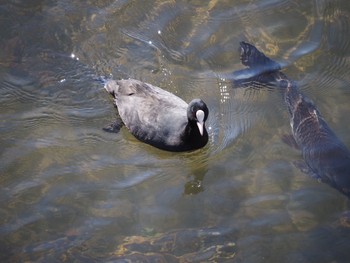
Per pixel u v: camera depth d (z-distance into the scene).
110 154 9.89
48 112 10.49
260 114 10.38
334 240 8.39
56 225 8.73
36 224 8.74
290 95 10.64
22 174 9.49
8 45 11.58
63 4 12.30
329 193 9.02
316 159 9.42
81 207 8.98
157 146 10.12
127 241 8.50
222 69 11.17
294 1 12.32
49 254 8.32
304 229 8.56
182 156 9.97
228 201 9.05
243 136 10.06
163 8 12.22
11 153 9.80
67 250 8.38
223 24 11.95
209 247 8.38
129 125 10.26
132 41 11.62
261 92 10.74
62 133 10.16
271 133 10.05
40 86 10.89
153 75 11.07
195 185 9.36
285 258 8.20
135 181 9.43
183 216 8.85
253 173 9.46
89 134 10.18
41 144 9.97
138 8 12.20
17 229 8.67
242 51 11.45
